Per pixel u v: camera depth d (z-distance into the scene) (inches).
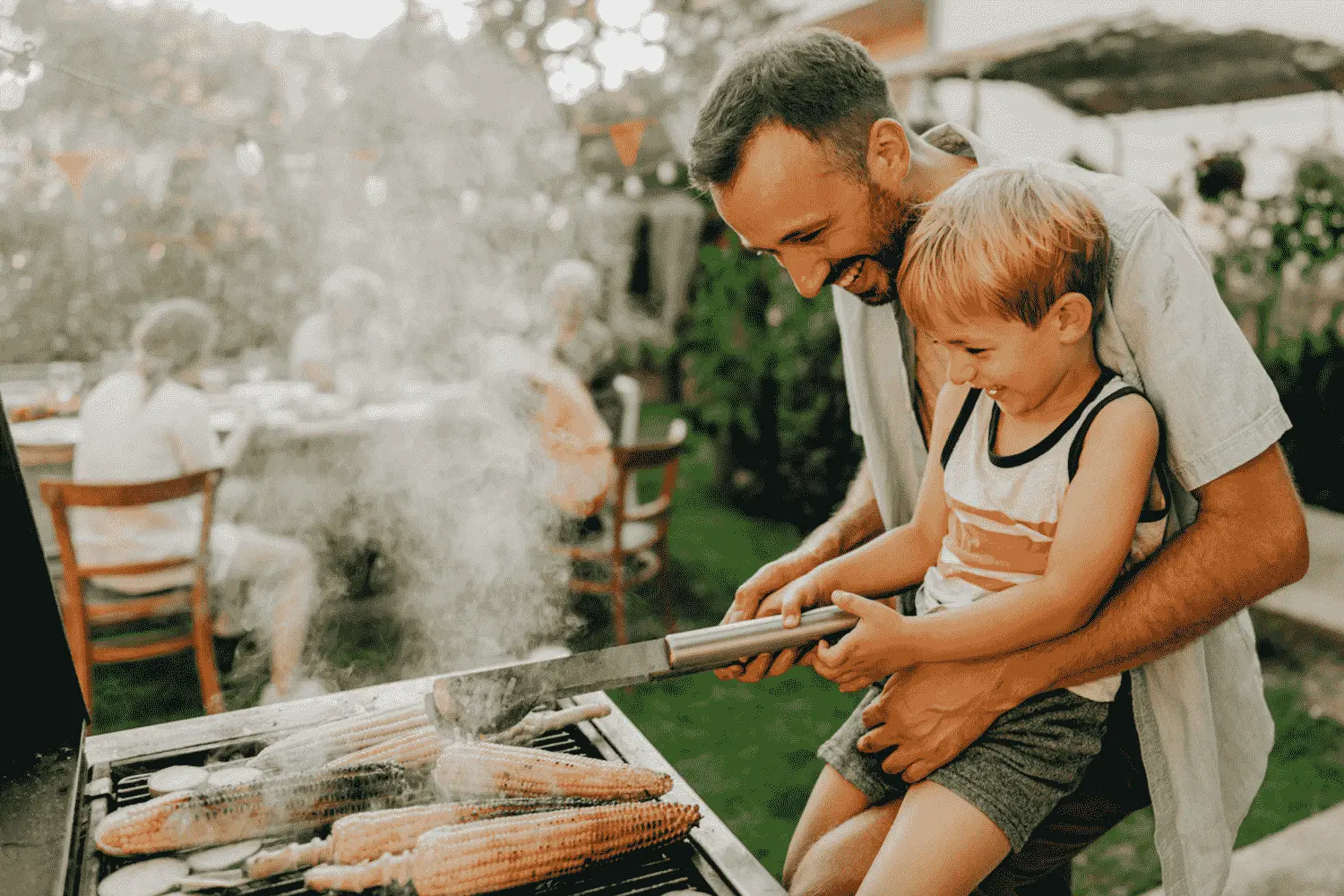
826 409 205.0
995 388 44.5
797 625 44.9
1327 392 209.9
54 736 44.2
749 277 224.4
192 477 117.2
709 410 231.8
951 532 51.1
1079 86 226.5
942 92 252.7
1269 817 106.8
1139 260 44.6
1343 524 194.9
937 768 47.1
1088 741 47.1
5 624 42.3
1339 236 204.8
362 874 39.0
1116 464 42.8
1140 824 108.4
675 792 47.8
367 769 45.2
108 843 40.6
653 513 155.9
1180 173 231.0
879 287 51.9
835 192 45.6
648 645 44.2
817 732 127.5
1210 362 43.1
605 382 171.2
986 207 41.7
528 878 40.0
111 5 278.5
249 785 43.3
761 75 44.6
